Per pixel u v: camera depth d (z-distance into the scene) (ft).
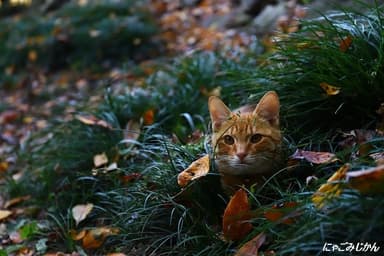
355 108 14.94
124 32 34.73
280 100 15.48
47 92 32.83
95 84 32.19
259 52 22.67
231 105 17.76
